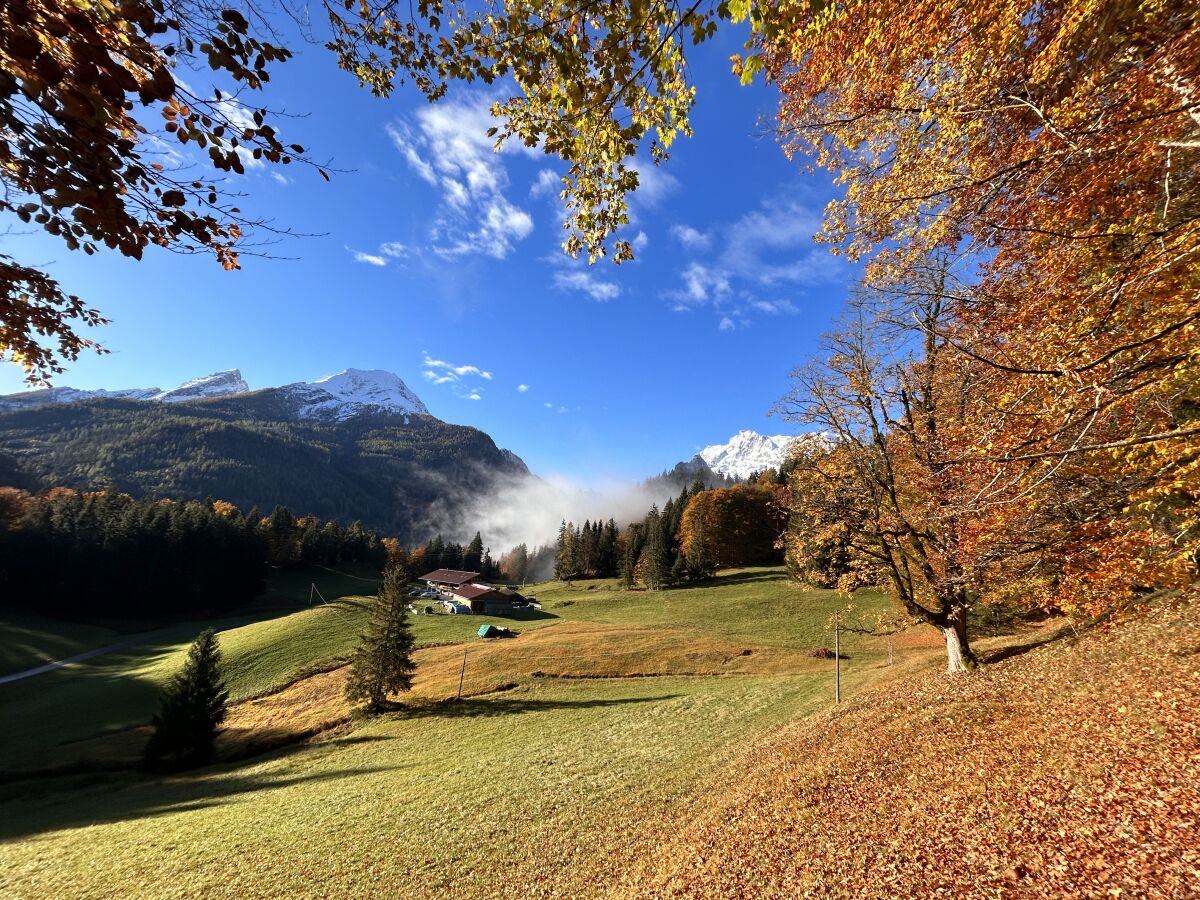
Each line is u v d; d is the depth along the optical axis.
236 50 3.36
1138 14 4.79
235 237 4.20
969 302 7.08
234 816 22.78
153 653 68.50
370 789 23.80
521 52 4.44
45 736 41.66
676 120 4.85
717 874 10.89
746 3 3.89
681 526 109.56
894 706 17.58
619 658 46.66
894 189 7.96
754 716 26.69
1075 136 5.31
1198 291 5.27
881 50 6.79
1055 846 7.82
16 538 85.56
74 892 16.69
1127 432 7.24
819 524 19.81
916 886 8.23
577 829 15.94
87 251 4.51
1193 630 13.16
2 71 3.00
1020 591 15.12
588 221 5.79
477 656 50.12
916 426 16.33
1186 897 6.08
